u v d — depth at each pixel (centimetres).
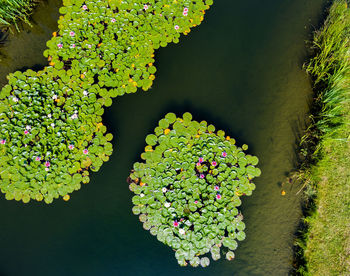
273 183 409
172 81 433
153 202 374
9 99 399
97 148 392
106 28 438
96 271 372
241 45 455
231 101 433
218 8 463
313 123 425
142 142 405
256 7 468
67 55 420
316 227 396
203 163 388
